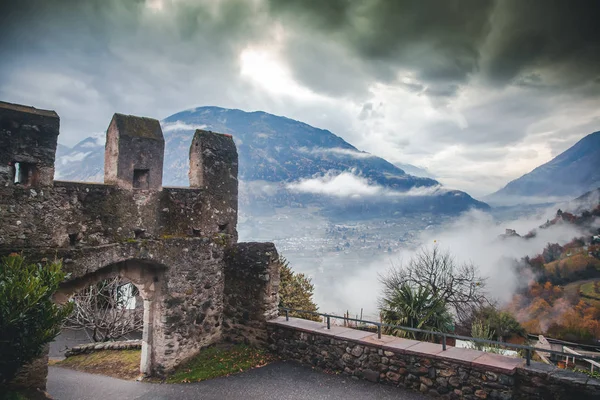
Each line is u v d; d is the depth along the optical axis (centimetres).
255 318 1073
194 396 840
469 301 2039
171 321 982
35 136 770
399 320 1481
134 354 1301
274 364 991
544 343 2328
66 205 810
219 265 1110
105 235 868
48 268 645
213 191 1088
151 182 950
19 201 750
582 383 671
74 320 1786
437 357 796
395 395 812
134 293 2130
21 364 617
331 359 945
